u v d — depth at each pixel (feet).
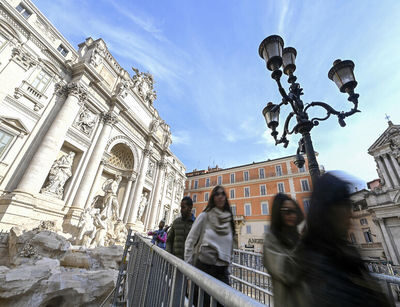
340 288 2.70
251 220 102.78
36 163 41.83
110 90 67.15
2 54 41.68
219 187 8.86
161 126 98.12
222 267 7.56
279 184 105.40
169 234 11.56
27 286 23.27
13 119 41.98
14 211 36.17
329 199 3.48
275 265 3.56
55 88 51.44
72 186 50.29
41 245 31.35
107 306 25.03
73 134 52.60
